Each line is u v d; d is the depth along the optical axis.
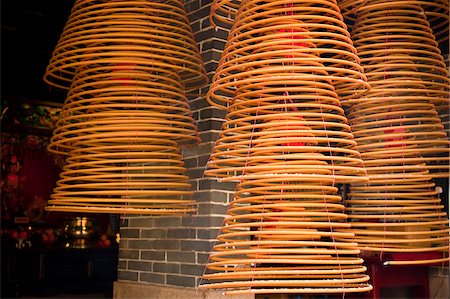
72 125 2.92
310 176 2.16
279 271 2.10
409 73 2.97
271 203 2.25
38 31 7.02
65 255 6.95
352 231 3.03
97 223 7.79
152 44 2.96
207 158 3.51
